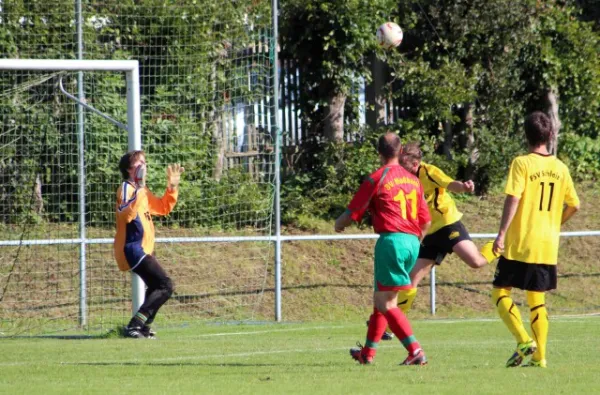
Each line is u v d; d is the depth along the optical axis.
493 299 23.70
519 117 61.12
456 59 57.91
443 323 40.34
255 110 47.81
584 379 20.28
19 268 42.97
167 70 46.44
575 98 62.81
